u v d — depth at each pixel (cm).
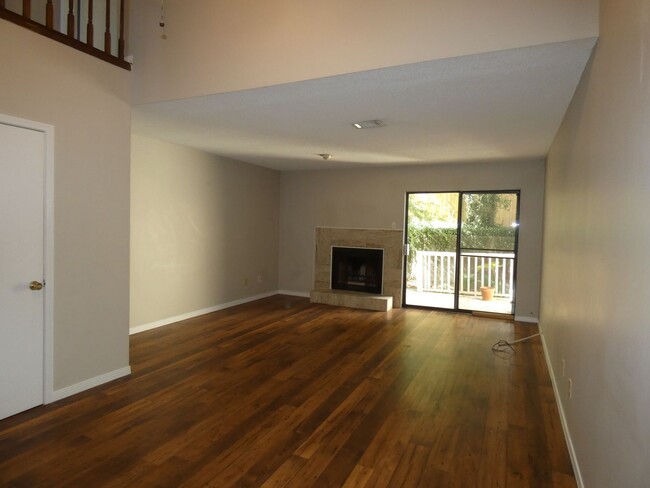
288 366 379
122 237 343
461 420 281
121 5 334
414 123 380
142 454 233
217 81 307
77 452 233
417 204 658
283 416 282
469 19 229
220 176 603
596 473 180
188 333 484
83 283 313
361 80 274
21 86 269
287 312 606
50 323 291
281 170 736
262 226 705
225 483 208
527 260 575
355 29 259
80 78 305
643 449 121
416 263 667
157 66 331
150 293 501
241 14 297
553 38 211
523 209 577
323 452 238
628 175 147
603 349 176
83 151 309
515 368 384
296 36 278
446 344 458
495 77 264
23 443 241
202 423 270
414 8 242
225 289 627
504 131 402
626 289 146
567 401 266
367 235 682
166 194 515
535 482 215
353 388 332
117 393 313
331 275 713
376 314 605
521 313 576
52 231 290
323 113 355
